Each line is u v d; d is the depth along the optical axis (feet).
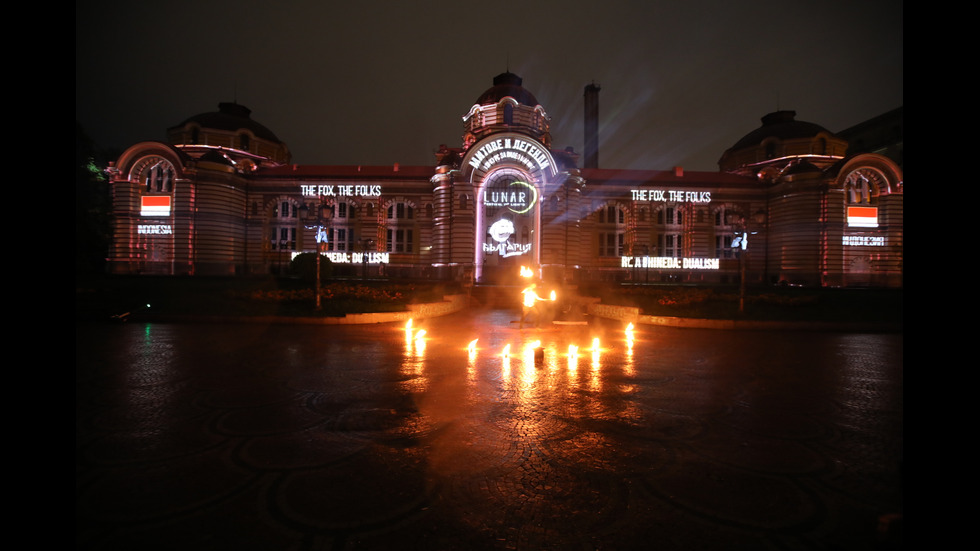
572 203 152.66
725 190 176.24
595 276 172.96
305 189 171.83
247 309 71.31
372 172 182.50
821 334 61.41
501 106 167.32
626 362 39.58
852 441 20.68
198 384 30.07
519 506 14.73
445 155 169.78
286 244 170.60
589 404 26.27
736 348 48.14
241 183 166.71
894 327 65.62
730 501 15.16
